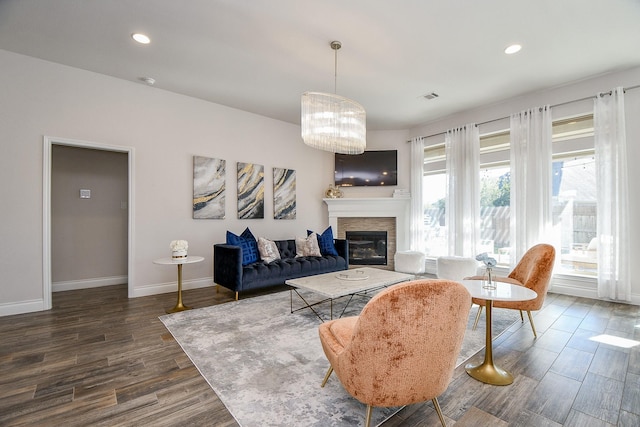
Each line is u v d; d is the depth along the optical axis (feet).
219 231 15.30
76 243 14.40
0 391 5.90
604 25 8.93
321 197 19.81
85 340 8.33
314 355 7.48
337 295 8.91
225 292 13.70
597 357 7.36
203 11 8.25
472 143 15.83
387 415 5.24
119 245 15.49
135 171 12.85
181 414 5.23
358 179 19.81
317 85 13.08
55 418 5.11
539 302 8.27
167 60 10.95
